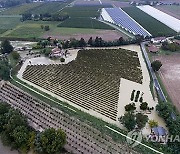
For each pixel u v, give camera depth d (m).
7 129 91.56
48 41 182.75
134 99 115.88
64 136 87.25
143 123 94.12
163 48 173.00
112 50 169.62
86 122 100.31
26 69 144.00
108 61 153.50
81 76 135.50
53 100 115.56
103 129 96.38
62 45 174.38
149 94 120.31
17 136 87.88
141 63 152.50
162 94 119.56
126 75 137.50
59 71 140.88
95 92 121.19
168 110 101.69
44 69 143.38
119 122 100.88
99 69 143.38
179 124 93.38
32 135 88.94
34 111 107.94
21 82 131.12
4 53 167.12
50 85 128.00
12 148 89.75
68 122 100.69
